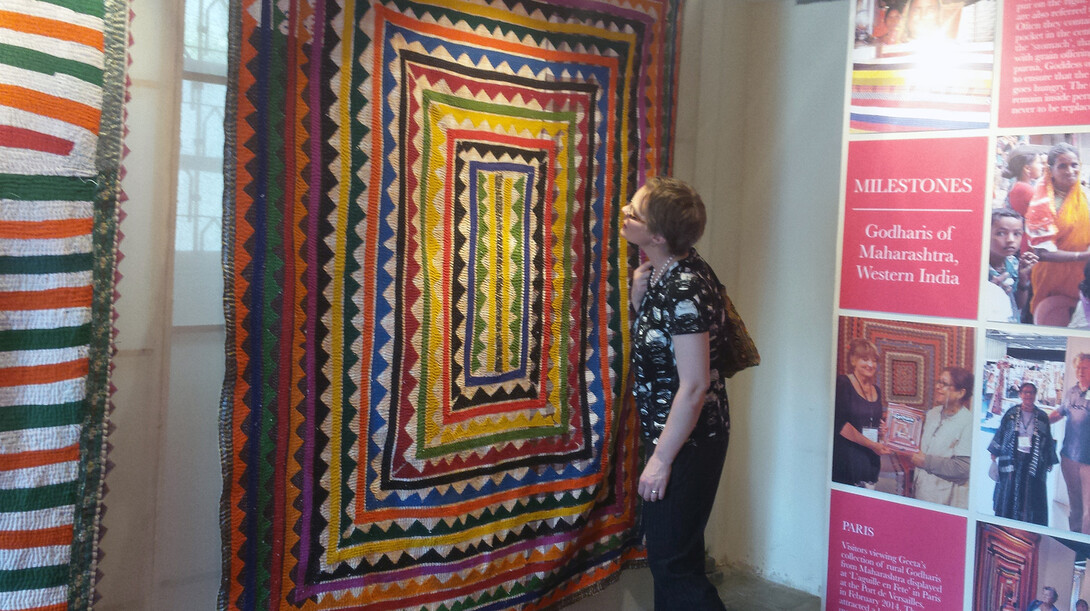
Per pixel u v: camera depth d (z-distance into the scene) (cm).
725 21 321
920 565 260
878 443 265
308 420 203
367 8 209
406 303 221
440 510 230
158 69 186
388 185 216
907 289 258
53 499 169
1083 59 228
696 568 239
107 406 178
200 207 197
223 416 188
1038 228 237
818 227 317
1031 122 236
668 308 226
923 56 251
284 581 200
